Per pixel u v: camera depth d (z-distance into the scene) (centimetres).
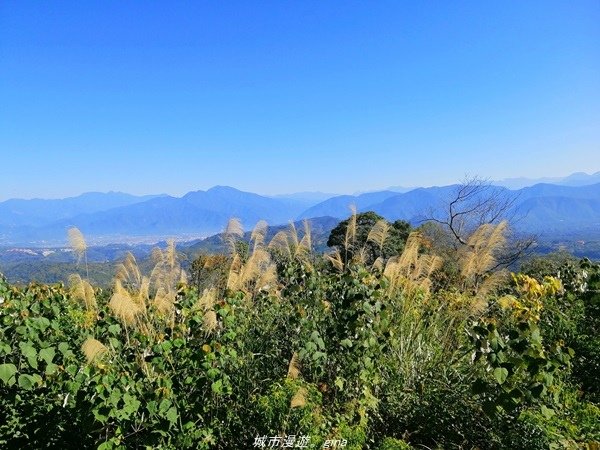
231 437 395
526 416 368
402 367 478
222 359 412
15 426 376
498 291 672
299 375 466
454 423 418
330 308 545
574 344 577
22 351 364
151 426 340
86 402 333
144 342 424
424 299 611
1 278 689
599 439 361
